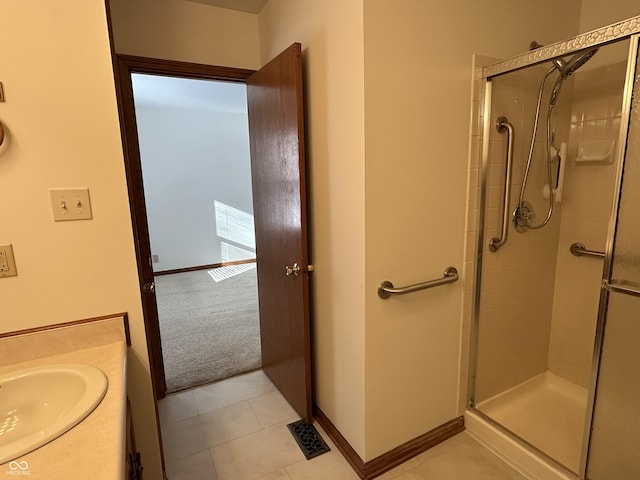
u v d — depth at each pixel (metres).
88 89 1.14
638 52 1.21
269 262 2.21
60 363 1.12
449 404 1.83
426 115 1.48
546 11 1.75
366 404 1.56
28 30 1.06
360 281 1.48
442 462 1.69
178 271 5.58
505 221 1.81
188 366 2.66
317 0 1.54
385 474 1.63
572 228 2.05
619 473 1.41
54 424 0.82
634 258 1.33
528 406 2.06
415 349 1.65
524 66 1.45
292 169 1.75
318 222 1.76
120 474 0.69
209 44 2.12
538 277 2.06
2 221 1.11
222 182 5.73
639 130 1.26
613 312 1.36
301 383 1.98
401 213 1.49
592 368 1.42
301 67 1.63
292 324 1.99
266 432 1.94
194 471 1.68
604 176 1.89
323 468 1.69
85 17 1.11
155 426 1.43
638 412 1.35
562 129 1.96
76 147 1.15
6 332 1.16
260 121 2.07
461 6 1.49
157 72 2.05
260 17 2.18
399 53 1.37
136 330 1.33
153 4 1.96
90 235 1.21
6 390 1.01
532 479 1.58
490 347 1.94
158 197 5.30
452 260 1.69
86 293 1.24
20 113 1.08
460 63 1.53
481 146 1.66
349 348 1.62
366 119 1.34
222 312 3.76
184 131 5.36
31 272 1.16
